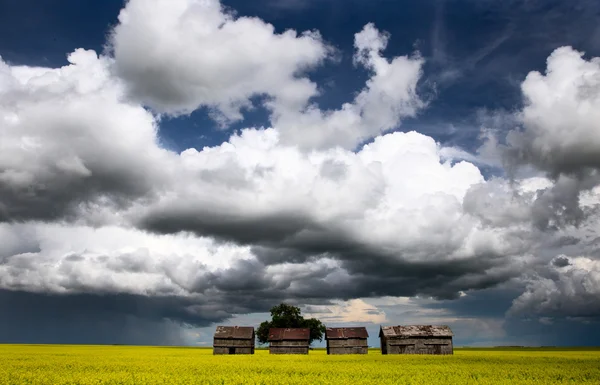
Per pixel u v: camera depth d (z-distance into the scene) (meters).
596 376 30.34
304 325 110.19
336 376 29.16
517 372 32.59
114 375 28.75
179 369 34.19
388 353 67.94
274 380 26.88
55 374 29.33
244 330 74.25
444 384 24.84
